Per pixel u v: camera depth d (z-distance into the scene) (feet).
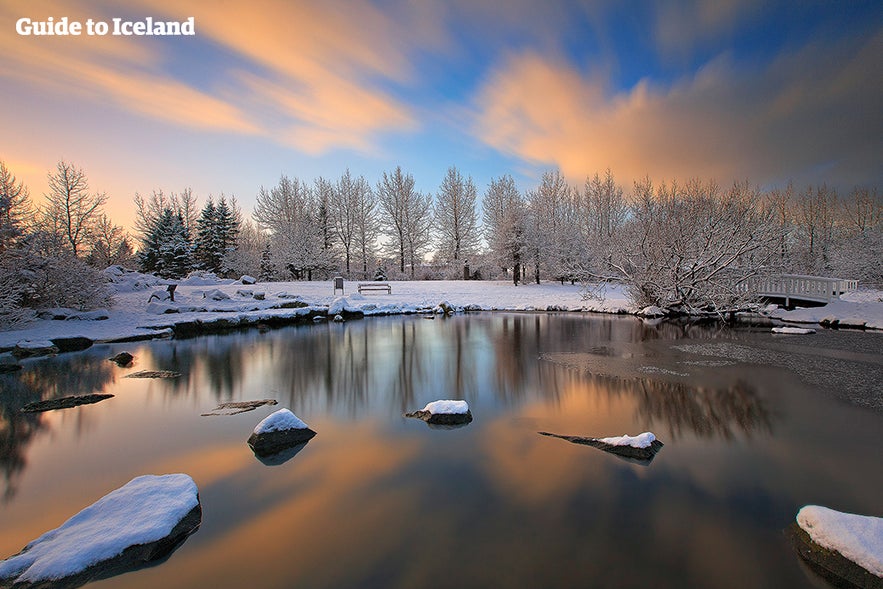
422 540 11.69
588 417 21.44
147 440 19.34
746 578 10.16
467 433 19.57
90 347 43.83
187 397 26.23
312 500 13.87
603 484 14.62
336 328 57.21
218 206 145.59
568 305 76.79
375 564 10.75
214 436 19.77
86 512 12.42
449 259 158.51
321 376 31.09
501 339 46.70
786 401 23.40
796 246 125.59
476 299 84.58
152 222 149.59
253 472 15.96
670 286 63.26
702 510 12.97
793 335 46.39
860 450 17.13
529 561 10.78
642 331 51.42
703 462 16.20
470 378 29.81
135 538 11.27
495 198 150.71
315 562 10.86
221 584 10.14
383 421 21.47
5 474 16.24
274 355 39.22
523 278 119.65
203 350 41.93
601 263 80.07
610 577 10.18
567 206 150.71
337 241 157.48
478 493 14.15
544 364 33.76
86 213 123.44
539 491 14.23
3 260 48.14
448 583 10.03
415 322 62.59
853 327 50.72
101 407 24.31
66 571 10.36
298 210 157.38
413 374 31.30
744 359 34.30
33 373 32.53
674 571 10.37
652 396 24.73
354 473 15.72
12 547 11.92
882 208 136.77
